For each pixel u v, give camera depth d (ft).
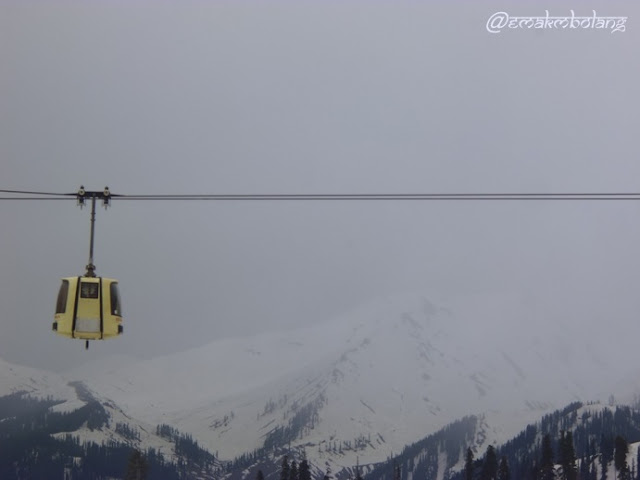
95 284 169.48
